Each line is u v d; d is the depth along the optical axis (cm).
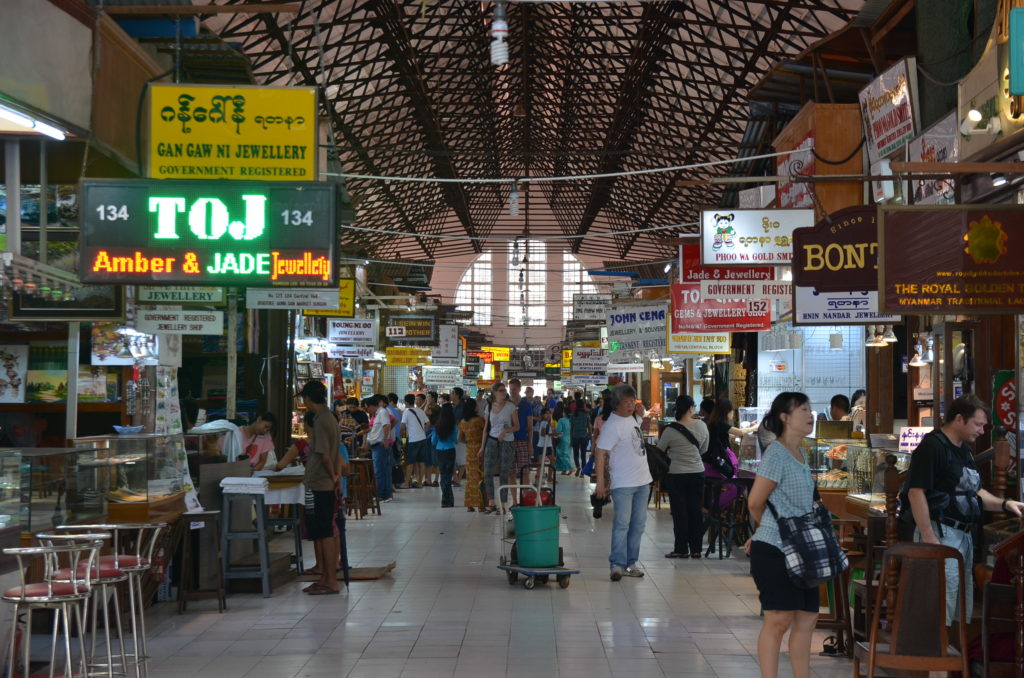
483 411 1850
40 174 786
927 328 1050
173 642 663
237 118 727
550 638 669
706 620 726
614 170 3422
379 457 1639
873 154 962
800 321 820
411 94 2608
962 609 446
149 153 725
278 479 915
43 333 1193
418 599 809
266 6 718
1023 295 574
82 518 674
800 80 1216
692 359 2220
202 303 980
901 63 858
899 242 578
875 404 1276
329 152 891
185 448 848
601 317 2884
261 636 679
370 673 581
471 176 3831
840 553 493
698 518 1026
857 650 474
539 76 2850
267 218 694
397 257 3475
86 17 638
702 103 2611
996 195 676
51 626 697
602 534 1223
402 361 2791
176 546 783
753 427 1480
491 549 1090
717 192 2892
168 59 831
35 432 1197
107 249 690
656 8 2103
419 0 2130
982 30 762
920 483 528
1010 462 671
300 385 1964
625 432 902
